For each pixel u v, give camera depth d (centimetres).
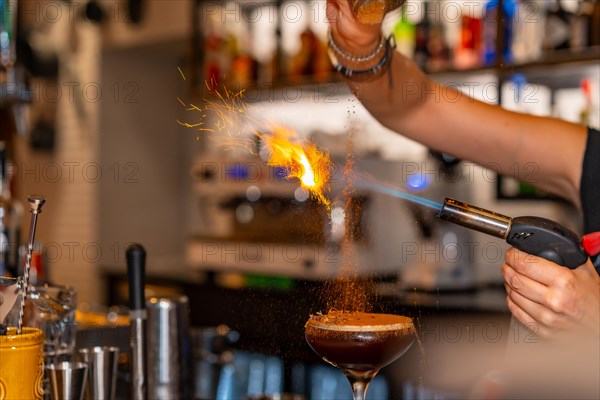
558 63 288
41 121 497
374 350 104
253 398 150
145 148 486
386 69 151
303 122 425
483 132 162
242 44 418
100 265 473
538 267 118
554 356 141
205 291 390
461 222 118
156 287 420
